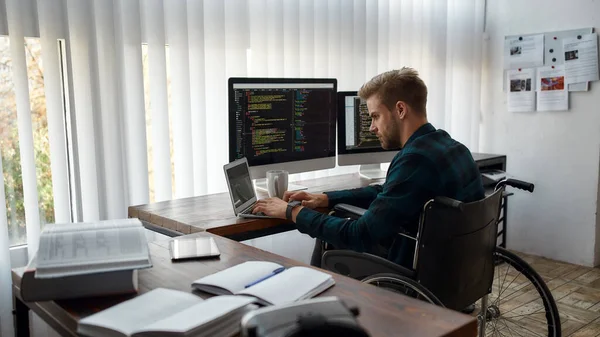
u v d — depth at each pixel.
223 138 2.74
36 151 2.20
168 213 1.96
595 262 3.61
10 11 2.05
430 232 1.62
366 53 3.30
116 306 1.00
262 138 2.25
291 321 0.81
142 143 2.44
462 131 3.89
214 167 2.76
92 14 2.23
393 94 1.85
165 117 2.51
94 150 2.29
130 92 2.40
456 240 1.66
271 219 1.89
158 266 1.27
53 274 1.00
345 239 1.72
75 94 2.23
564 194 3.68
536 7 3.69
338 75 3.16
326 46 3.08
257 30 2.81
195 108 2.64
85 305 1.05
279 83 2.27
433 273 1.66
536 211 3.83
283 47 2.89
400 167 1.70
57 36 2.16
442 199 1.60
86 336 0.95
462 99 3.85
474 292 1.81
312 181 2.62
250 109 2.19
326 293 1.10
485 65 4.00
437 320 0.98
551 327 1.94
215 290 1.10
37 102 2.17
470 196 1.76
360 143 2.64
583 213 3.61
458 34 3.77
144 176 2.46
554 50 3.62
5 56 2.08
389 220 1.67
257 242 2.95
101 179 2.32
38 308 1.13
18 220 2.18
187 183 2.62
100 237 1.14
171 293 1.07
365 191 2.12
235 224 1.79
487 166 3.26
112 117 2.33
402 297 1.08
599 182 3.53
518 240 3.95
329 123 2.50
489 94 4.00
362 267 1.76
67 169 2.26
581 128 3.55
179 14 2.51
